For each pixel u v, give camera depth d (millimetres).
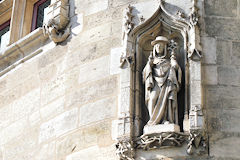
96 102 13734
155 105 12992
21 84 15750
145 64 13812
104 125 13391
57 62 15062
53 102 14531
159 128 12664
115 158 12930
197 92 12953
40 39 15820
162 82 13102
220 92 13156
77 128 13664
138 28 13953
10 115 15586
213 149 12555
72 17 15305
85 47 14617
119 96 13547
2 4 17844
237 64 13438
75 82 14297
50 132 14188
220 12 14000
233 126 12805
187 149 12500
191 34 13562
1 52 16500
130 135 12805
